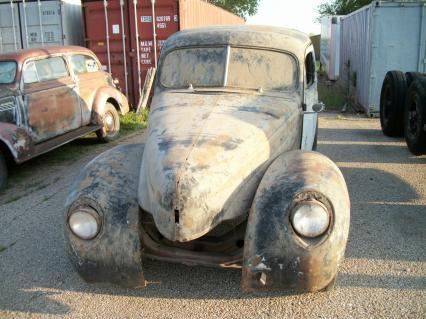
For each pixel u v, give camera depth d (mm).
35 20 12469
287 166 3488
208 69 4641
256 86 4520
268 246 3125
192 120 3818
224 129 3650
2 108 6742
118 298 3674
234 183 3381
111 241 3346
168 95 4500
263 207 3199
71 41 12633
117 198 3439
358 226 4934
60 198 6168
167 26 11438
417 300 3537
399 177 6637
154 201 3203
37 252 4527
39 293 3779
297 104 4422
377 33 11398
